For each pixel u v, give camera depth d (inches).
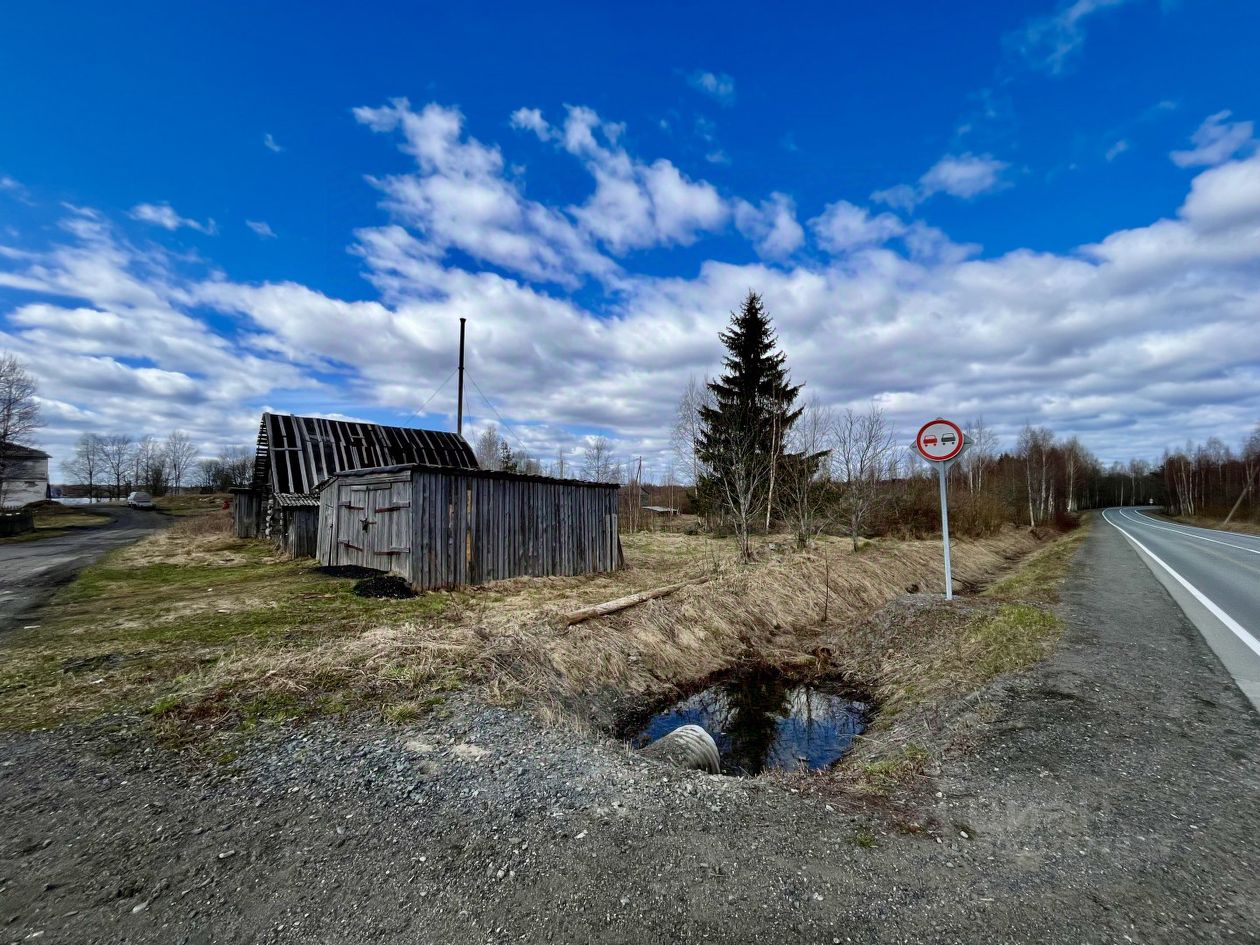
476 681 208.2
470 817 116.6
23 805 123.5
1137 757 134.3
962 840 103.5
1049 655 219.9
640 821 113.6
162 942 83.3
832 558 530.6
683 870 96.0
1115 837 102.1
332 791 129.3
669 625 335.9
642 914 85.4
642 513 1286.9
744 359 887.7
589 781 134.0
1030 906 84.5
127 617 323.6
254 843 108.6
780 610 404.8
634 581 499.2
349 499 518.0
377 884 95.3
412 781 134.2
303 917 87.8
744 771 199.6
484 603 375.9
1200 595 350.0
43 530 1119.6
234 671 210.1
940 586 561.6
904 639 294.8
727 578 436.8
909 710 201.6
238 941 83.4
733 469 632.4
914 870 94.3
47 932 85.4
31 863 102.9
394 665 214.8
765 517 732.7
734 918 83.9
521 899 90.0
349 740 157.9
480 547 458.0
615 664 281.6
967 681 204.5
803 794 125.2
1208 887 87.7
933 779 129.3
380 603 365.7
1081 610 302.2
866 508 641.0
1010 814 111.7
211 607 351.3
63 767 141.8
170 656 239.8
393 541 442.3
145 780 135.0
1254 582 407.8
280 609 345.4
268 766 142.3
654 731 239.9
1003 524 1084.5
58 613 339.3
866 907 85.4
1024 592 364.2
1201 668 203.0
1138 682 188.2
